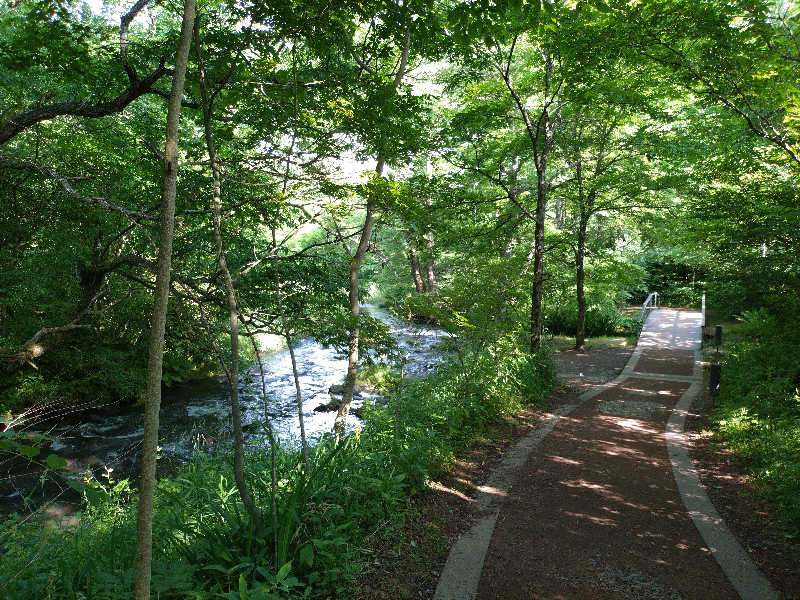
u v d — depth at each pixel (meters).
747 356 11.05
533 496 6.38
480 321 9.77
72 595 3.46
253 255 6.94
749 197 9.72
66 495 7.72
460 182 12.26
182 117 9.61
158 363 2.66
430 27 5.84
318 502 4.71
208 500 5.04
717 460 7.57
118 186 8.16
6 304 10.41
